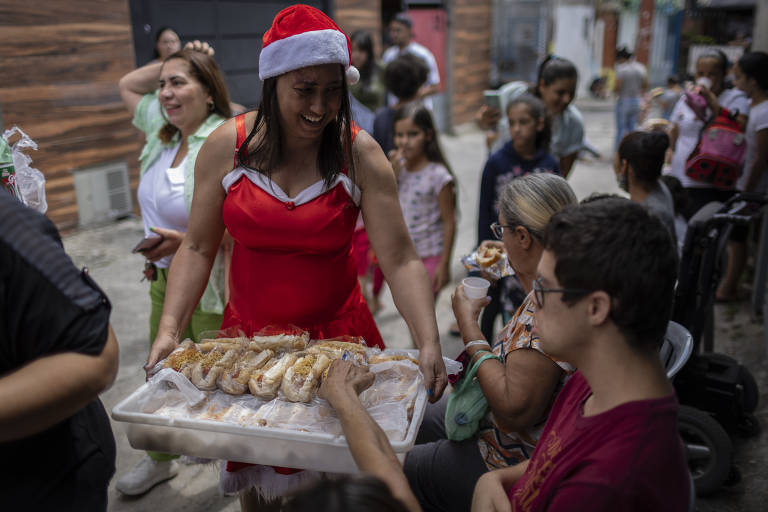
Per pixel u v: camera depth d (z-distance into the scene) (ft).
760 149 13.89
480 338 5.97
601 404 3.63
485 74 45.75
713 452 8.63
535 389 5.19
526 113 10.52
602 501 3.34
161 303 8.73
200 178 6.16
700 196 14.89
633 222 3.44
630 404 3.43
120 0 20.25
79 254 18.30
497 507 4.73
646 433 3.35
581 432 3.63
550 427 4.33
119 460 9.56
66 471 3.99
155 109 9.50
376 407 5.18
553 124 13.76
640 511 3.34
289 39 5.19
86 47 19.48
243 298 6.41
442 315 14.87
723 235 10.08
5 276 3.37
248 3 25.72
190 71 8.25
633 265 3.33
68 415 3.51
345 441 4.69
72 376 3.40
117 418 5.15
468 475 5.91
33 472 3.84
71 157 19.67
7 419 3.25
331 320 6.45
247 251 6.25
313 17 5.28
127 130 21.22
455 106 42.52
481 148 37.63
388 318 14.69
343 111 5.82
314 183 5.88
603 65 68.18
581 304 3.51
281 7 27.37
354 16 31.50
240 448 5.03
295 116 5.49
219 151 5.99
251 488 6.43
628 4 66.33
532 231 5.84
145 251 7.59
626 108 32.86
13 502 3.80
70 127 19.45
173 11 22.53
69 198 19.86
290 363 5.53
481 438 6.00
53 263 3.46
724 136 14.30
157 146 8.96
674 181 11.65
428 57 24.75
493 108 14.88
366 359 5.82
